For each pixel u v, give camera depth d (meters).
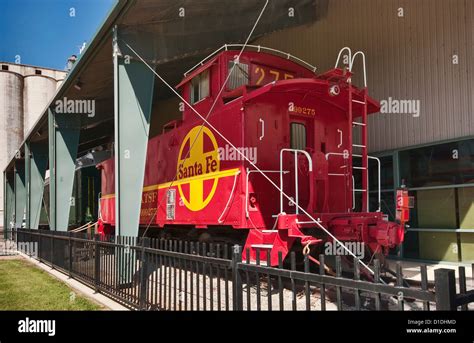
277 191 7.49
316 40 12.42
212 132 8.12
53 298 7.23
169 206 9.66
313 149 8.02
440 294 2.41
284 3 10.94
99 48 9.59
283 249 6.71
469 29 8.71
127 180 8.21
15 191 25.19
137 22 8.45
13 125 37.81
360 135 11.24
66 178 14.69
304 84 7.43
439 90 9.30
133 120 8.36
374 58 10.81
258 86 7.65
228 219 7.43
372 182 10.85
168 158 9.96
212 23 9.78
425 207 9.70
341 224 6.92
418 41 9.74
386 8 10.52
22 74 41.06
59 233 10.70
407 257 10.09
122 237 6.64
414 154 9.94
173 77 14.36
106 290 7.20
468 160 8.80
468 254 8.83
